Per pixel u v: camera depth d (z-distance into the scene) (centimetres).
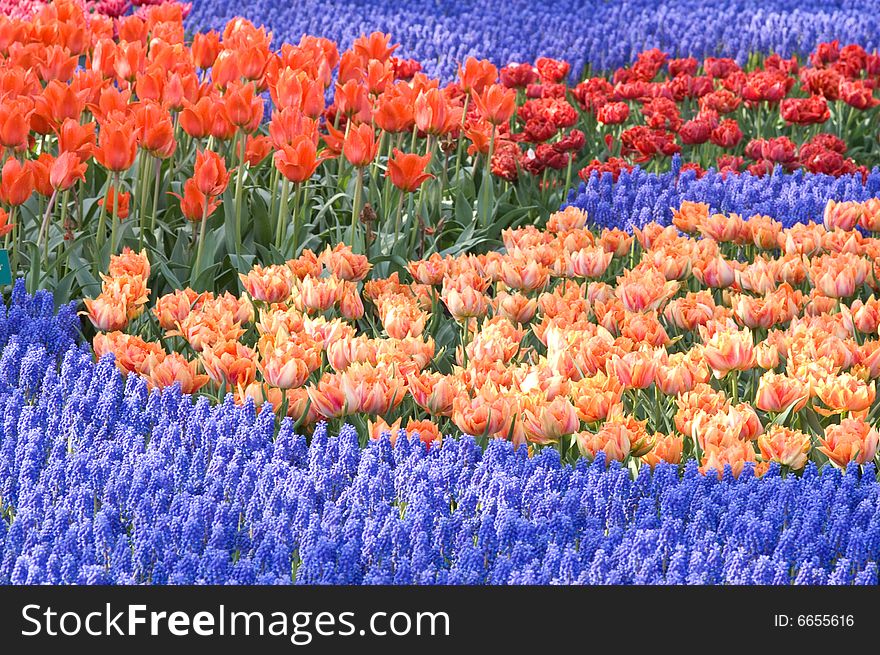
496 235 847
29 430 436
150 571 360
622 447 420
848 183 858
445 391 455
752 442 464
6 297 634
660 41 1524
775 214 819
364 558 367
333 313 620
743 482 410
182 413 454
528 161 897
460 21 1570
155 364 471
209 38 844
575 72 1351
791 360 496
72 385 479
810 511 387
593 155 1045
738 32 1517
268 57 818
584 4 1784
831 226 706
